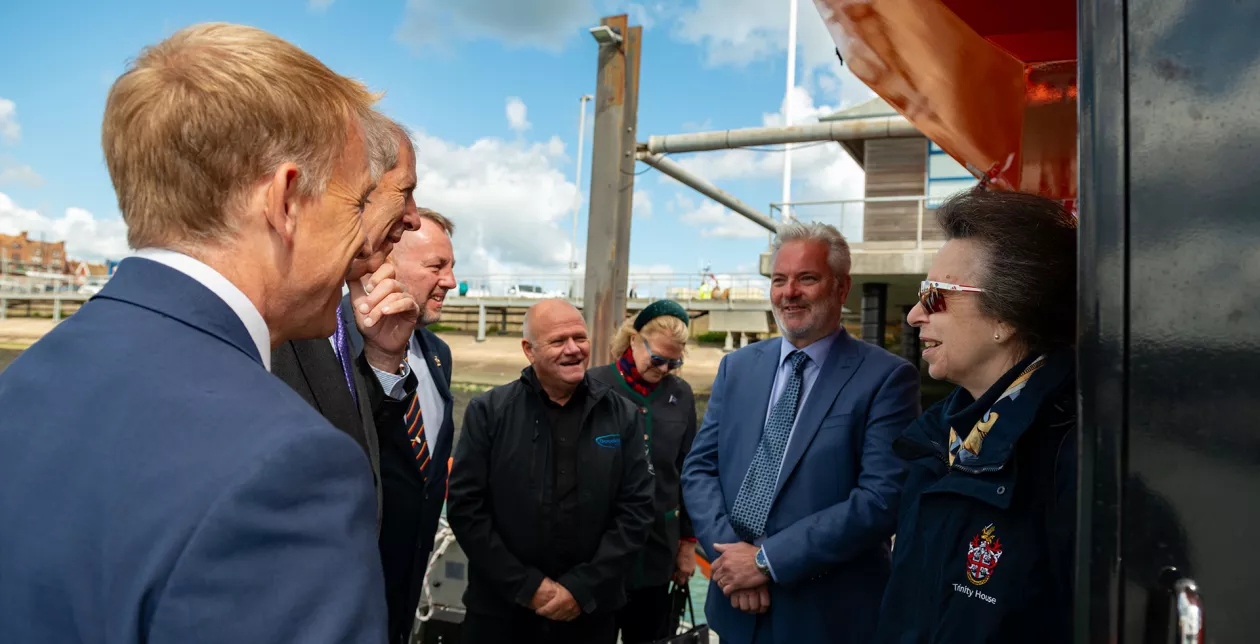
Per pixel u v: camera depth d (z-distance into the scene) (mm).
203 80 703
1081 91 713
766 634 2020
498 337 28547
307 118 746
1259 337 625
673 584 3320
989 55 2035
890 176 14328
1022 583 1063
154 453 606
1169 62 663
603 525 2471
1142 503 666
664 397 3355
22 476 632
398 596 1760
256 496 581
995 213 1233
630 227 6320
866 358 2133
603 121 6301
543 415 2482
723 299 25703
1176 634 639
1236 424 631
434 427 1983
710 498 2252
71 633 595
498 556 2354
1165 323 661
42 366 688
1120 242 681
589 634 2445
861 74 1870
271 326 799
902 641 1229
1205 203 647
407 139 1067
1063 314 1176
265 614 565
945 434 1325
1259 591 621
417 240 2041
